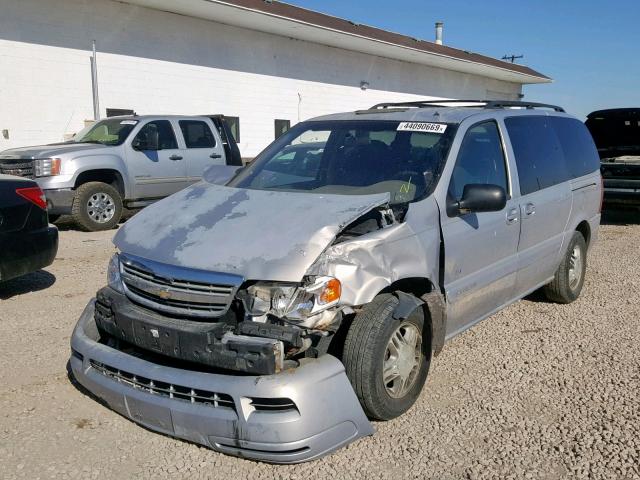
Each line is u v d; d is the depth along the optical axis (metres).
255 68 19.75
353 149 4.65
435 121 4.65
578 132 6.45
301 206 3.75
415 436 3.63
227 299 3.24
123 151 11.02
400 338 3.72
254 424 3.05
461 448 3.51
